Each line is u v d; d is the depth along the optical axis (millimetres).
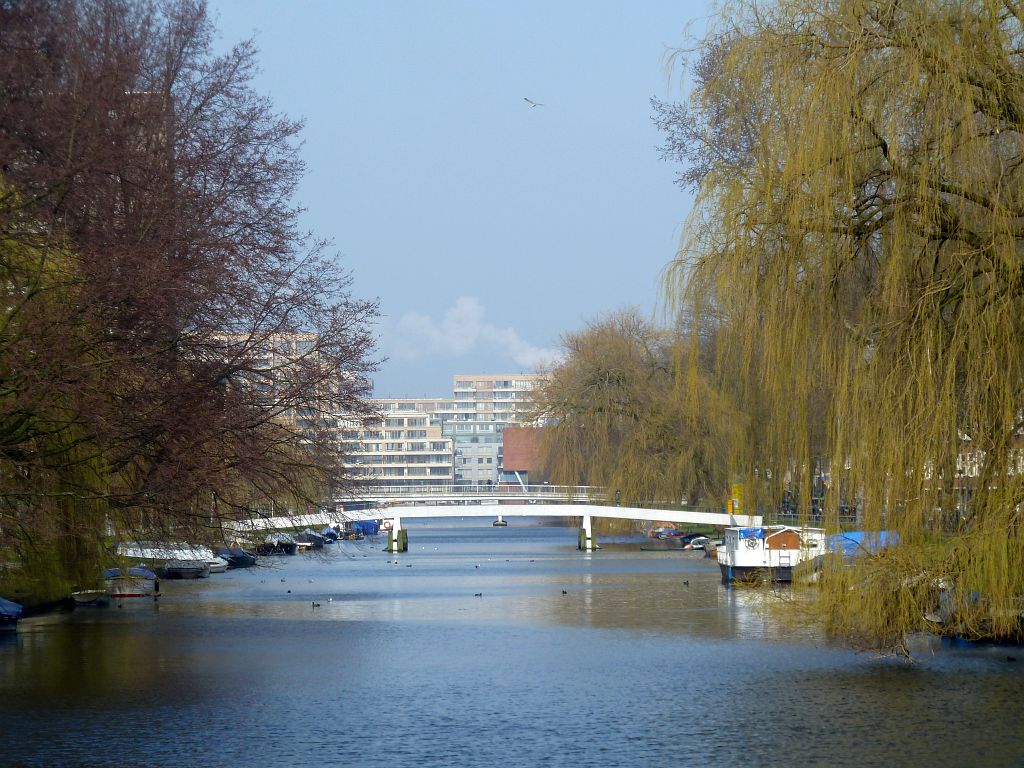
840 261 33781
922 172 31531
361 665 49188
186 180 45219
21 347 37094
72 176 38531
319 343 51156
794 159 33531
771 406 35438
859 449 32812
